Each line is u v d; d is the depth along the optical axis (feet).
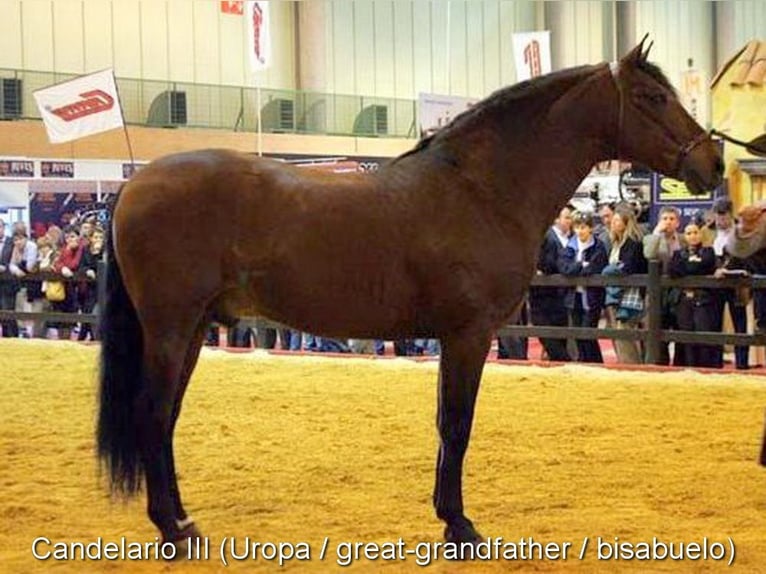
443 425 16.40
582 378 33.96
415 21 103.09
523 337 38.68
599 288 37.81
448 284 16.12
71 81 51.11
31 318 47.62
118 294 16.56
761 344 33.60
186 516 16.71
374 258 16.15
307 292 16.22
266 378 35.09
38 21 82.07
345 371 36.63
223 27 93.45
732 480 20.74
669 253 36.19
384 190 16.43
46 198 62.80
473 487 20.35
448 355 16.37
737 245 19.19
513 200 16.55
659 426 26.20
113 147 78.59
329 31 96.84
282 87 96.73
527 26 111.24
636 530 17.44
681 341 35.04
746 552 16.24
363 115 98.17
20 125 73.56
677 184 42.24
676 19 117.39
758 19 124.77
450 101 59.26
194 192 16.08
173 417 16.90
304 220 16.14
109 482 16.83
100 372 16.55
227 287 16.39
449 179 16.48
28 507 18.95
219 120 89.04
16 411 29.22
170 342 16.08
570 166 16.98
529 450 23.65
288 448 24.06
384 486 20.51
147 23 88.58
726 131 45.52
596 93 16.96
